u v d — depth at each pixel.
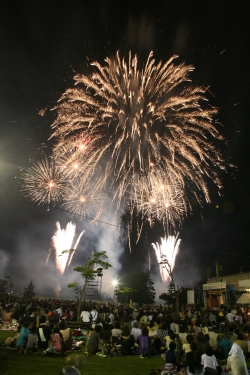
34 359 12.30
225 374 10.80
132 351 14.84
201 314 26.06
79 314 25.56
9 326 20.81
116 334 16.08
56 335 13.83
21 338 13.57
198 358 10.02
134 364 12.64
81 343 15.65
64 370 5.46
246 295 26.00
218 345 14.20
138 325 17.25
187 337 12.50
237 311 28.48
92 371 11.23
